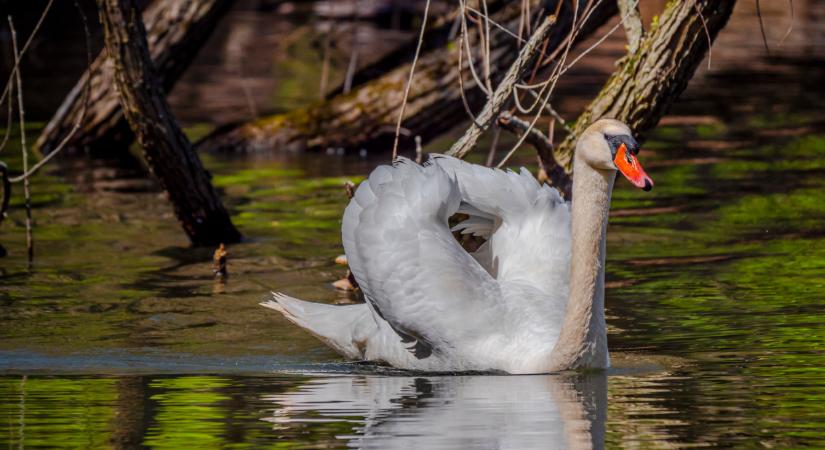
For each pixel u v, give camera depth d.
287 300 10.96
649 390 8.93
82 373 9.70
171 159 13.92
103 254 13.95
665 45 12.70
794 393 8.70
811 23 34.31
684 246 14.04
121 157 20.22
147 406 8.70
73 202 16.70
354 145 20.47
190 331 11.14
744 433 7.75
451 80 19.31
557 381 9.32
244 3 38.34
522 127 12.33
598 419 8.16
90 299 12.10
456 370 9.95
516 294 10.06
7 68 27.64
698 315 11.25
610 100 12.89
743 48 30.58
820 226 14.66
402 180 10.51
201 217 14.26
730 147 19.59
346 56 29.75
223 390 9.20
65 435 7.94
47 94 24.64
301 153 20.61
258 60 29.83
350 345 10.61
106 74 20.38
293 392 9.15
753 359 9.73
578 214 9.50
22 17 34.22
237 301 12.10
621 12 13.07
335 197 17.02
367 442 7.72
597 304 9.49
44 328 11.11
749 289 12.12
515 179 10.77
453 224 13.07
